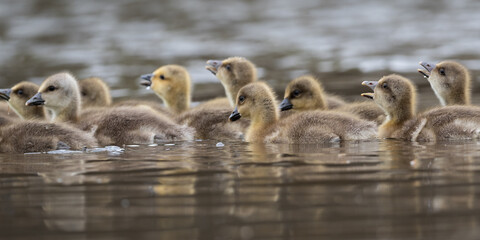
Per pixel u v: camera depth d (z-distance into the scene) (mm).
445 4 49281
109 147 14945
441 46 34125
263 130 15992
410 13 46344
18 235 7824
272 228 7750
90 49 36438
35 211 8781
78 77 28500
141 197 9297
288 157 12438
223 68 20266
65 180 10641
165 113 19250
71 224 8148
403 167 10930
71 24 44594
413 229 7559
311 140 14828
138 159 12727
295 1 52531
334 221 7934
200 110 17422
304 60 31906
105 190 9797
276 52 34500
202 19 46125
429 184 9562
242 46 36531
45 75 29234
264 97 16281
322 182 9891
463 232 7395
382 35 38781
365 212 8250
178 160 12445
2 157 13625
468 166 10852
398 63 29891
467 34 37594
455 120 14469
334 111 15820
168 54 34469
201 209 8578
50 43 38562
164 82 22109
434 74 18359
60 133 14797
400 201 8680
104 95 21438
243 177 10438
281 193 9273
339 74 27891
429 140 14594
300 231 7617
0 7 50281
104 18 46531
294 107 17766
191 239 7457
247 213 8352
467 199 8672
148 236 7598
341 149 13422
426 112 15250
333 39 38031
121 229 7875
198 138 16859
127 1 52531
